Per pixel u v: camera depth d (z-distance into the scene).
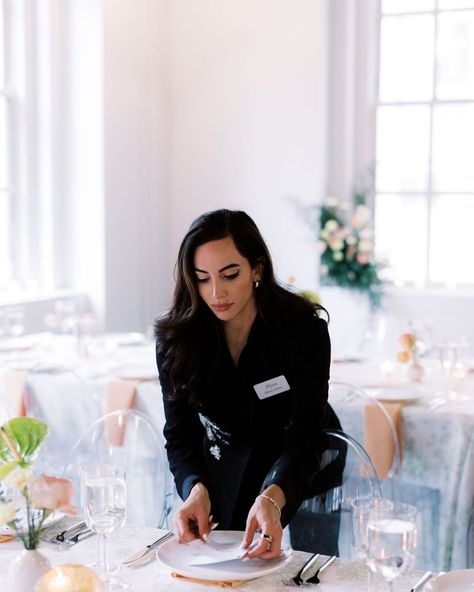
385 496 2.83
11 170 5.28
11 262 5.30
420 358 3.57
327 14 5.86
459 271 5.90
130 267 5.75
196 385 2.00
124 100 5.58
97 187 5.41
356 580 1.56
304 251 5.83
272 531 1.63
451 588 1.50
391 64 5.95
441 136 5.88
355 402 2.90
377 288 5.70
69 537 1.78
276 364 1.99
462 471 2.84
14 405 3.50
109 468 1.59
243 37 5.89
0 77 5.21
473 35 5.75
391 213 6.02
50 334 4.48
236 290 1.87
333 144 6.03
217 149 6.04
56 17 5.35
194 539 1.72
